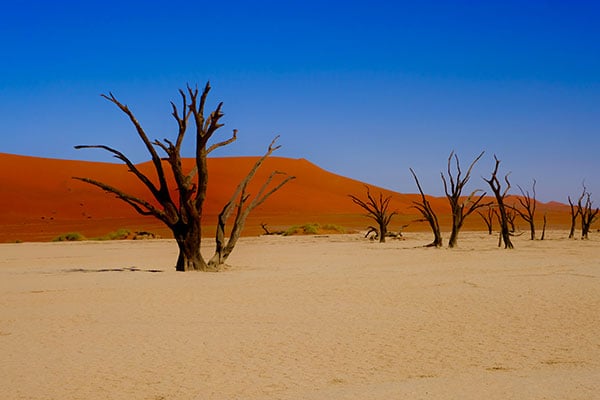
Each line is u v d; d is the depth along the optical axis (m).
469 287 16.64
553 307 13.41
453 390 7.39
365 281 18.12
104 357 9.30
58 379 8.20
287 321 12.02
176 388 7.79
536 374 8.12
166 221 21.97
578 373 8.12
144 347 9.91
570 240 43.03
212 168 122.62
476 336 10.59
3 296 15.41
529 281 17.81
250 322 11.93
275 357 9.25
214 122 21.23
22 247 41.91
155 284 17.62
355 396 7.22
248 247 38.53
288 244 42.16
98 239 54.47
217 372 8.48
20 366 8.84
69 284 17.81
